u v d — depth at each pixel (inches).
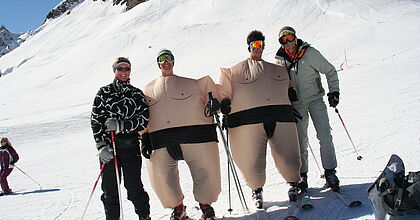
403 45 1158.3
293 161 144.2
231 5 2913.4
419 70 565.0
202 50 1856.5
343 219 125.5
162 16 3339.1
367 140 236.7
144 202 135.6
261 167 144.9
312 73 152.2
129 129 131.2
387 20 1754.4
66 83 1823.3
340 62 1059.3
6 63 3786.9
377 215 115.8
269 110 142.2
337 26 1946.4
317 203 142.2
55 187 290.2
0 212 232.2
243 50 1745.8
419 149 189.2
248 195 169.0
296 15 2204.7
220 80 150.4
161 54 143.7
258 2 2800.2
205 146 137.2
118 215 136.2
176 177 142.3
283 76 150.2
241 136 144.8
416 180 113.6
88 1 5526.6
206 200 136.9
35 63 2522.1
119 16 4001.0
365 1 2297.0
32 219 204.4
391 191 112.3
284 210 141.4
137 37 2244.1
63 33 4109.3
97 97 135.2
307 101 153.5
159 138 137.4
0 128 747.4
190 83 142.2
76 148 502.6
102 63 2053.4
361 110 357.4
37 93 1621.6
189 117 136.7
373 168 176.4
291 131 145.1
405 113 297.3
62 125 750.5
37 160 448.8
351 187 154.1
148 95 142.8
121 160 134.2
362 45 1274.6
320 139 151.9
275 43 1705.2
